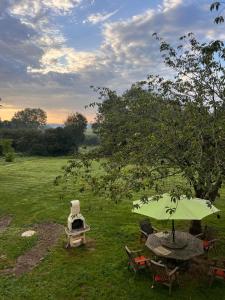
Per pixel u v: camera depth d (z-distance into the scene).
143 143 9.62
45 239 15.17
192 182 9.62
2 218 19.44
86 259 12.59
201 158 8.44
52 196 24.98
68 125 75.12
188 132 9.14
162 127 9.62
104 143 11.90
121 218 18.03
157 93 13.11
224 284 10.52
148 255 12.74
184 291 10.14
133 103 13.01
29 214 20.03
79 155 11.30
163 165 9.28
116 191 7.94
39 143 68.38
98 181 8.98
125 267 11.73
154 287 10.38
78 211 13.88
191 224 14.30
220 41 7.21
